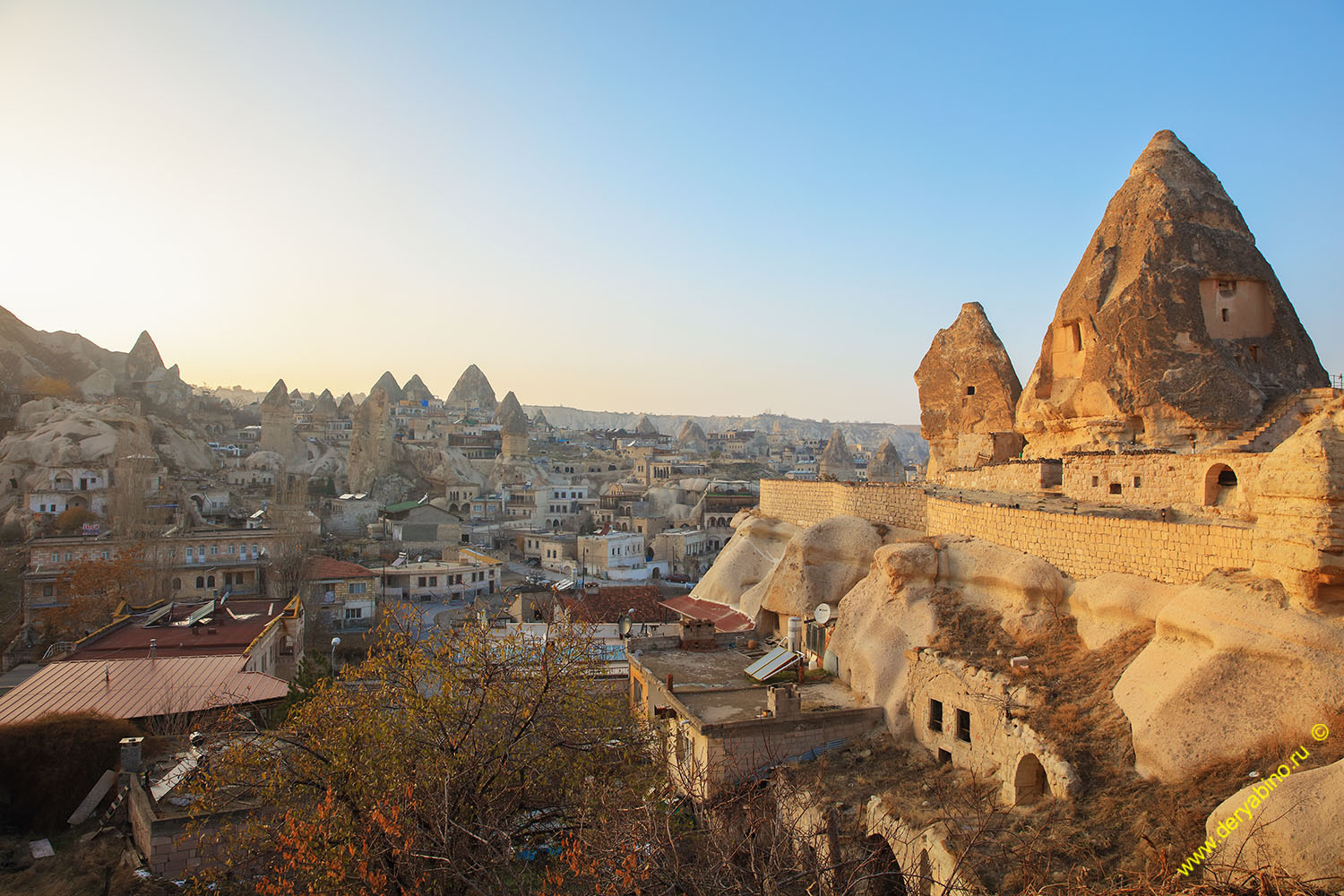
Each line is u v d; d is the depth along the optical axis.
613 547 90.06
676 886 13.37
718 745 21.73
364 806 16.95
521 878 16.39
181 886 19.47
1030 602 23.03
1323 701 14.55
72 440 99.12
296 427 159.25
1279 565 16.44
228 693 31.33
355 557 90.44
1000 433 36.88
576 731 19.72
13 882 20.38
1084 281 29.80
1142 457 24.75
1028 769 18.08
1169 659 17.42
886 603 25.78
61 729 25.39
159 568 63.00
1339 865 11.71
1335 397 23.62
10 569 68.94
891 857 17.34
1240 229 28.08
